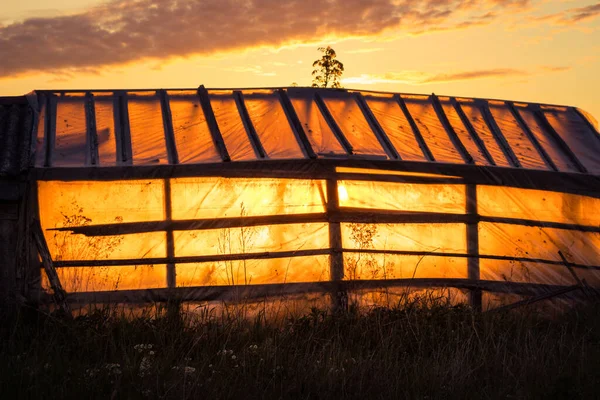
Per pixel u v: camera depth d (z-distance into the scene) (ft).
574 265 41.06
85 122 40.14
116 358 24.30
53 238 35.24
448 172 39.75
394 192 39.19
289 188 37.86
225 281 36.55
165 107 42.14
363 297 37.22
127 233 35.99
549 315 38.60
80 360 24.41
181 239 36.63
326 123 42.32
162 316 31.35
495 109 48.14
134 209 36.40
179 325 28.96
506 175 40.57
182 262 36.29
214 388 20.93
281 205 37.68
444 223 39.60
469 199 40.24
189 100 43.32
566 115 50.16
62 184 35.68
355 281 37.22
